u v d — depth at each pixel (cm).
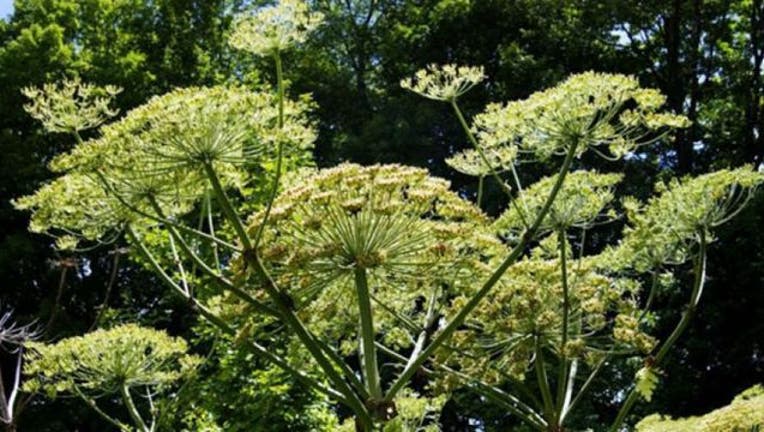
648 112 722
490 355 778
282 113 644
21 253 2350
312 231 622
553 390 1834
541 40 2844
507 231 841
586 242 2322
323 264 620
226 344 1372
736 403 750
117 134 612
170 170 621
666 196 848
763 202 2180
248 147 641
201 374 1487
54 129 665
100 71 2617
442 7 2908
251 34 657
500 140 739
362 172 632
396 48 2969
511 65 2642
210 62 3094
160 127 593
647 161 2598
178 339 870
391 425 724
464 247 684
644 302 2275
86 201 681
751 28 2809
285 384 1330
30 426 2152
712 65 2877
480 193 805
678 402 2122
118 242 2314
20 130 2611
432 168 2606
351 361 1773
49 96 662
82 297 2486
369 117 2997
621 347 825
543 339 778
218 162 673
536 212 793
